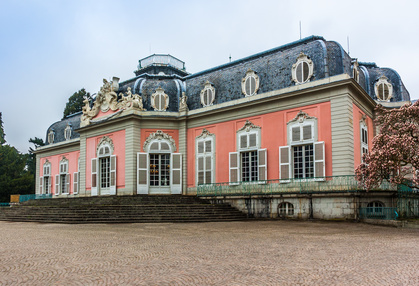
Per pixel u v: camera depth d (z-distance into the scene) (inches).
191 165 1166.3
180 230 640.4
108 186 1232.8
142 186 1145.4
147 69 1503.4
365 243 465.4
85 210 874.8
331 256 372.5
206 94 1157.1
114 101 1235.9
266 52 1082.1
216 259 362.3
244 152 1043.9
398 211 850.1
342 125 867.4
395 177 689.6
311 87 912.9
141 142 1177.4
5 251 423.8
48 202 1229.1
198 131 1158.3
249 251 407.5
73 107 2284.7
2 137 2615.7
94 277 292.8
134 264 341.7
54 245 468.1
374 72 1119.0
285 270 310.3
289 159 943.0
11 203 1829.5
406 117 754.2
